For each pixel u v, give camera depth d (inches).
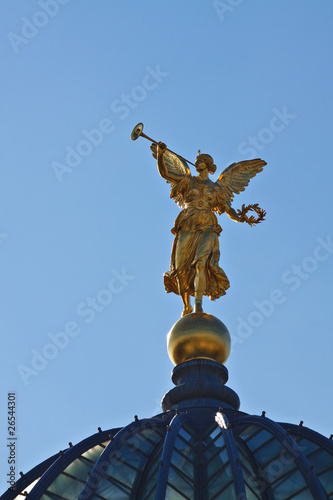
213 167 3041.3
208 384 2810.0
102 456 2561.5
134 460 2608.3
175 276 2982.3
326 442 2719.0
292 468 2566.4
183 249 2970.0
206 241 2960.1
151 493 2518.5
